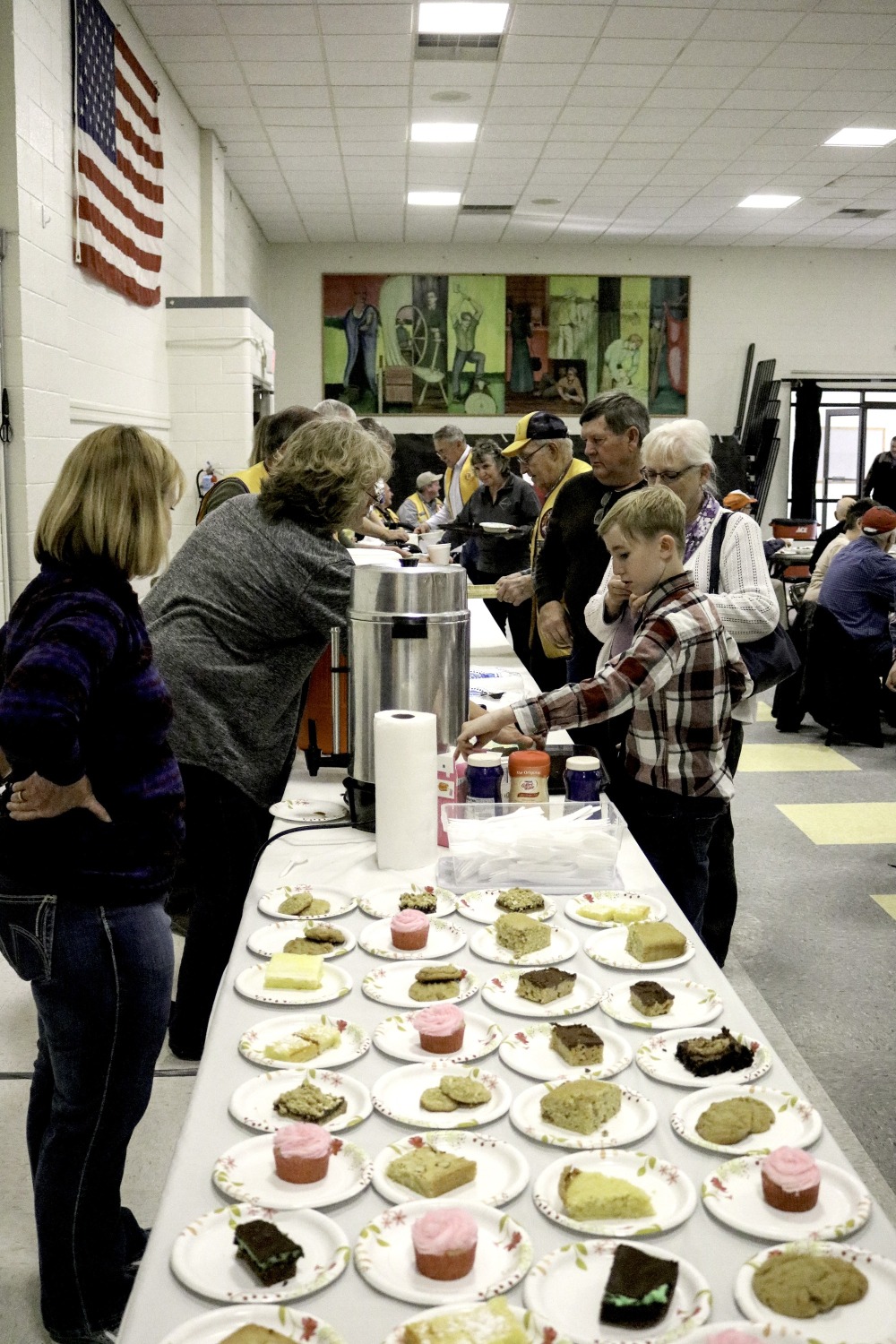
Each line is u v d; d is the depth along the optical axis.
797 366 12.54
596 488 3.11
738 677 2.19
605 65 6.82
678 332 12.38
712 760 2.20
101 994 1.48
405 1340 0.84
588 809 1.88
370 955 1.53
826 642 5.86
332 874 1.83
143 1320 0.89
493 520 5.96
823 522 12.90
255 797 2.32
